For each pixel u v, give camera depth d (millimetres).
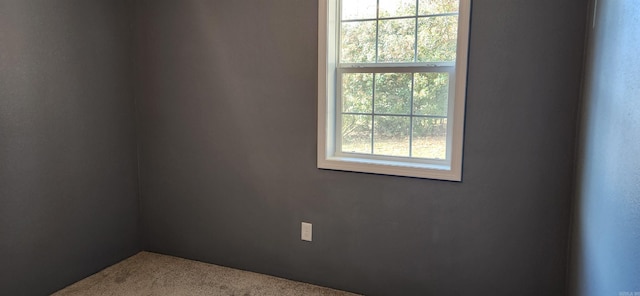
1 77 2207
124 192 3012
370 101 2502
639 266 1080
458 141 2225
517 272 2227
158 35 2879
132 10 2926
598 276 1494
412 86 2389
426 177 2332
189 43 2803
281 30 2547
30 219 2402
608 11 1513
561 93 2018
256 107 2691
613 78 1395
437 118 2355
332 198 2582
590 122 1735
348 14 2482
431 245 2389
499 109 2135
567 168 2057
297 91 2564
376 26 2426
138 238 3150
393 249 2480
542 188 2115
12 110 2270
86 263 2760
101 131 2795
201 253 3025
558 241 2123
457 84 2184
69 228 2629
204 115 2844
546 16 1994
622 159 1247
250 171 2777
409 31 2355
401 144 2467
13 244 2326
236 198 2848
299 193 2666
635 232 1115
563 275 2139
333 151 2619
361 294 2594
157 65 2920
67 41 2531
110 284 2680
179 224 3061
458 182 2268
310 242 2684
